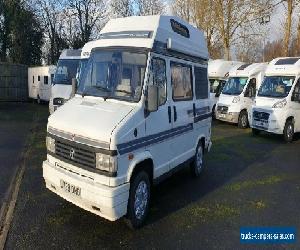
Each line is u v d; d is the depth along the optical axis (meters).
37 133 13.13
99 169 4.82
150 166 5.75
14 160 9.00
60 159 5.34
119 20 6.20
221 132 14.98
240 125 16.56
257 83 17.08
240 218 5.93
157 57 5.79
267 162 9.89
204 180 7.96
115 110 5.24
